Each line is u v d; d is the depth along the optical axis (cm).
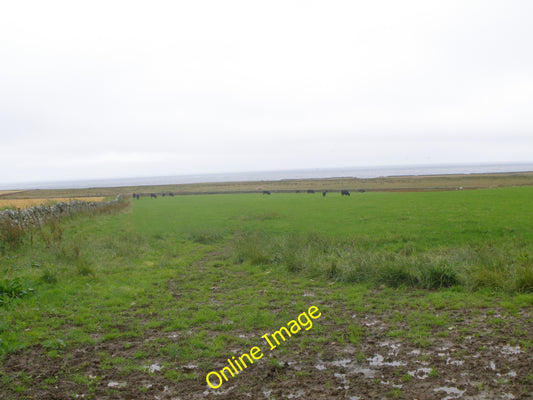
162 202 5519
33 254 1338
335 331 701
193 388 524
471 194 4306
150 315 806
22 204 3531
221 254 1497
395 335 671
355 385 519
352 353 614
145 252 1520
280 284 1041
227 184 14138
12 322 735
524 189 4791
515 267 977
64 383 535
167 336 695
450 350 608
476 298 852
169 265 1290
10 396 498
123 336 693
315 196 5619
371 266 1074
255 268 1227
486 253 1171
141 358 611
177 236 2023
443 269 970
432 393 492
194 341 662
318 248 1452
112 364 590
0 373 555
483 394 485
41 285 985
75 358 609
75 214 2881
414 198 4122
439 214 2473
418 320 737
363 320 754
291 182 14175
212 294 962
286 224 2362
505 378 519
